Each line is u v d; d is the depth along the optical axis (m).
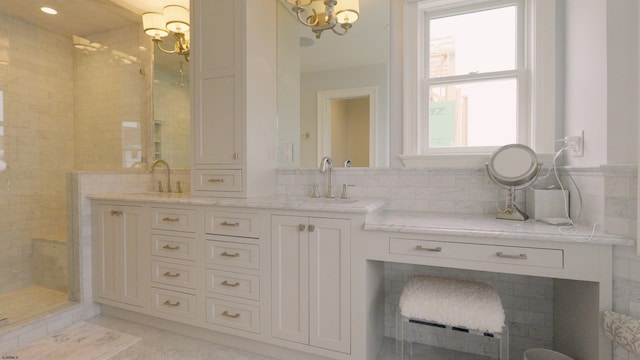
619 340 1.04
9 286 2.51
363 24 2.02
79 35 3.02
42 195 2.85
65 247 2.48
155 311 1.95
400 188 1.94
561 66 1.64
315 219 1.55
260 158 2.06
